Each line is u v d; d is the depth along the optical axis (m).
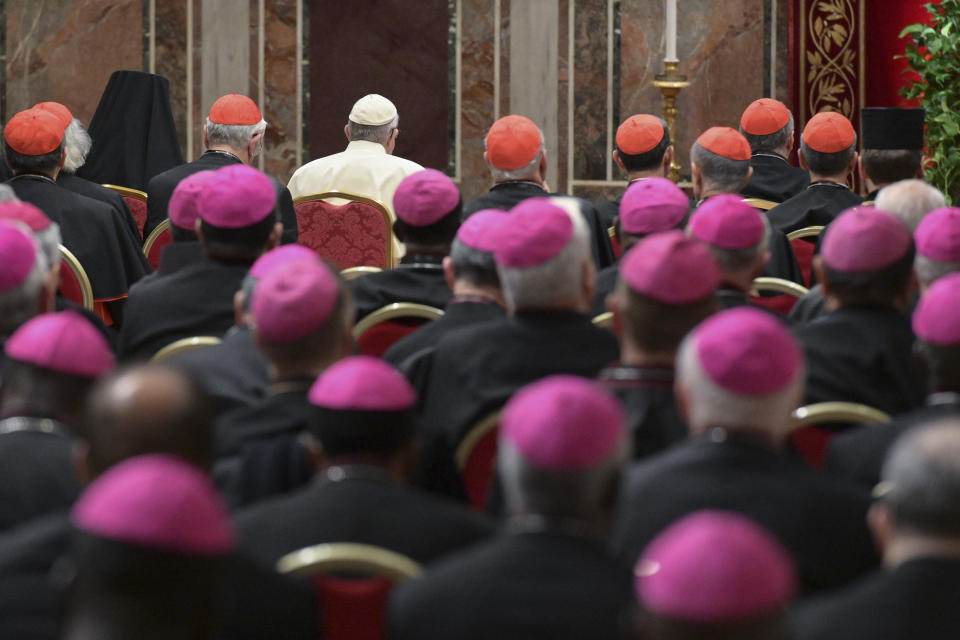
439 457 13.20
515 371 13.11
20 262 13.23
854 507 9.46
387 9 43.56
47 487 10.13
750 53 44.62
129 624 5.98
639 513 9.48
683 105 44.56
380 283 17.88
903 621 7.44
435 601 7.66
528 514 7.76
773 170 29.12
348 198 26.48
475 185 44.22
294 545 9.03
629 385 11.56
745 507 9.32
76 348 10.55
